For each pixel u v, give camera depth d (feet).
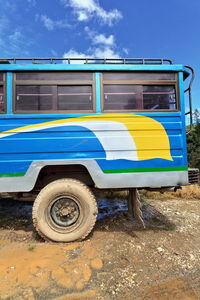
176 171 9.25
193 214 12.92
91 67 9.25
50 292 5.67
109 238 9.27
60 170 9.98
